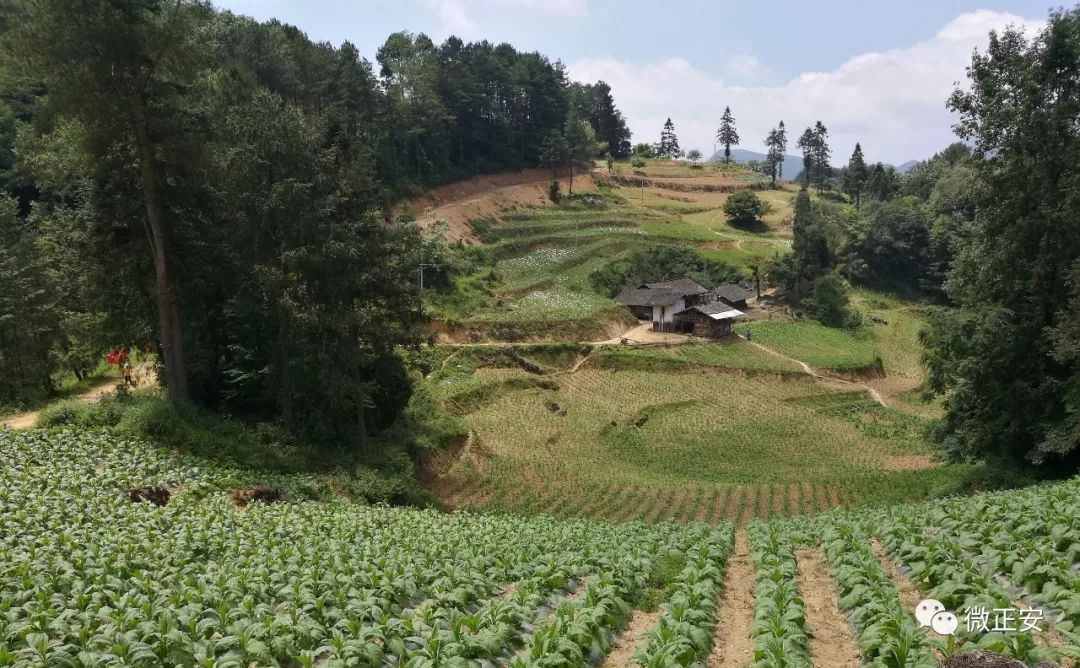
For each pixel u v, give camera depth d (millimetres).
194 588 15141
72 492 23375
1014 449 35000
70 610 13055
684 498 42812
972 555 15781
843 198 171250
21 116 77250
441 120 114688
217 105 41156
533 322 79062
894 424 64188
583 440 55750
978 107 34219
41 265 50125
